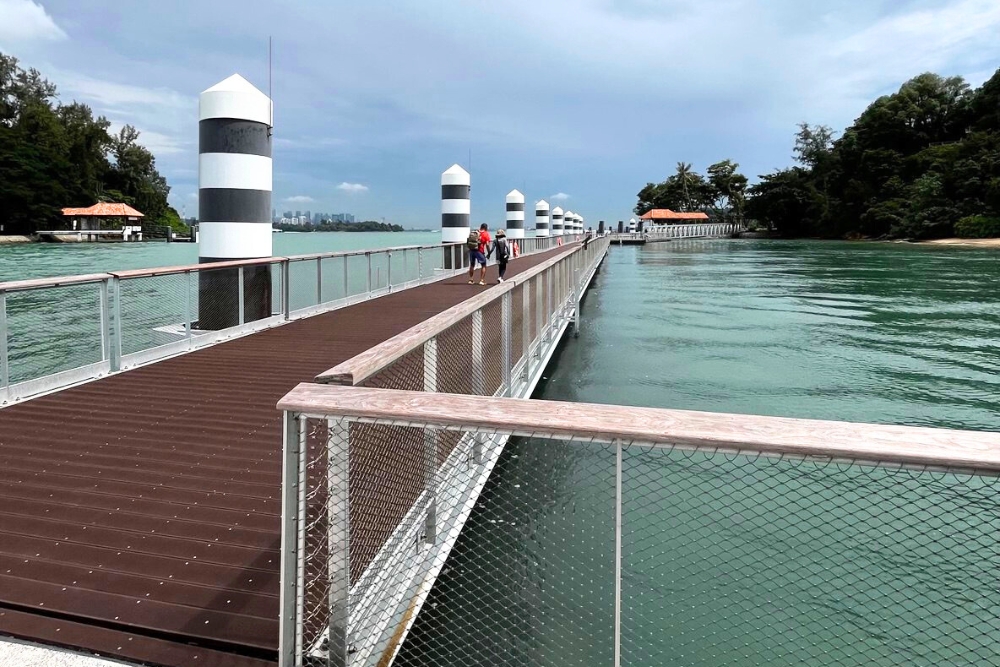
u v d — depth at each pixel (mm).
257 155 11039
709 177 131375
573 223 71625
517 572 3756
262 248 11266
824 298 23812
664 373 10633
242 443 4711
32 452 4488
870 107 99188
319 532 2832
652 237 92062
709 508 4465
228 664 2377
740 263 48344
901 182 88438
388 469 2668
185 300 8258
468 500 3668
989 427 7719
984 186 74938
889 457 1514
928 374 10695
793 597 3488
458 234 25047
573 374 10531
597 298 24047
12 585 2826
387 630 2525
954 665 2896
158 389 6262
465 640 3094
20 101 94125
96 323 7020
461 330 4160
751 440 1600
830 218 98688
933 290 26734
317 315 11633
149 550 3145
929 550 3619
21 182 77000
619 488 1780
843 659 2941
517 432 1785
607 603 3422
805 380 10102
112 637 2508
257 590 2805
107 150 106938
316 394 1971
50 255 49375
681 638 3111
